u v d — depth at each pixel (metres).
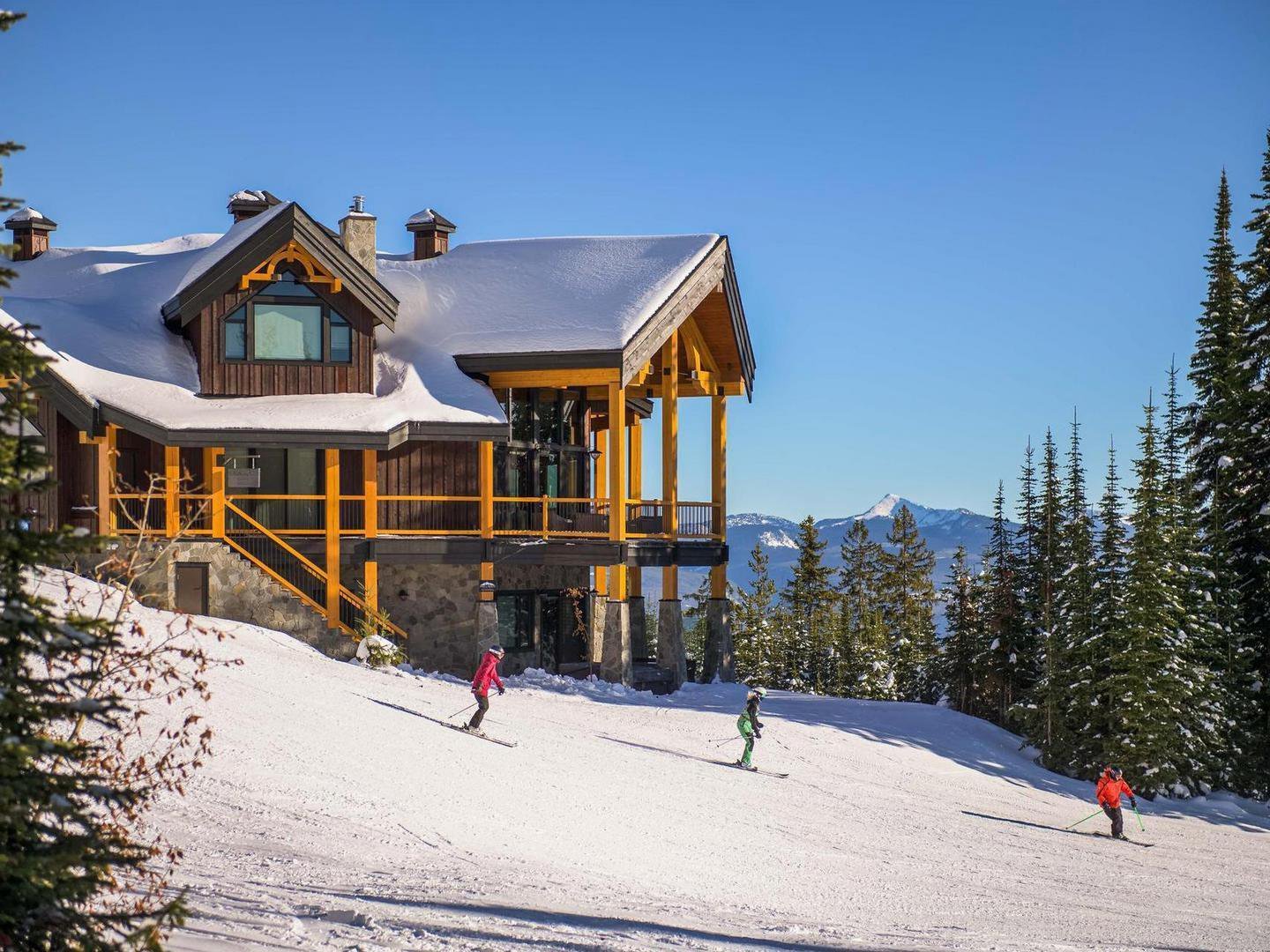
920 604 95.56
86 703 6.73
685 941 10.05
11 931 6.25
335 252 32.72
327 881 11.39
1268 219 43.44
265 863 11.88
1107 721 36.50
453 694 27.17
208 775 15.76
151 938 6.60
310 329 33.41
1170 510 37.66
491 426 32.50
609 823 17.86
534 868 14.09
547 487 38.12
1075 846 23.17
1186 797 34.53
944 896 16.44
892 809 23.48
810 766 26.52
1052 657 39.06
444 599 33.50
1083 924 15.37
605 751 23.64
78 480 30.70
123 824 12.40
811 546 89.62
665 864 15.89
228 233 39.59
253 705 20.33
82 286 39.50
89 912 7.20
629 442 43.91
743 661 87.19
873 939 11.59
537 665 36.75
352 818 15.13
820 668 85.12
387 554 31.94
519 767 20.50
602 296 36.09
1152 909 17.53
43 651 6.77
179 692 8.65
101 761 8.19
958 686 61.34
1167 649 35.69
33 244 45.12
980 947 11.62
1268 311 42.81
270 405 31.75
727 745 27.05
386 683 26.42
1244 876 22.42
